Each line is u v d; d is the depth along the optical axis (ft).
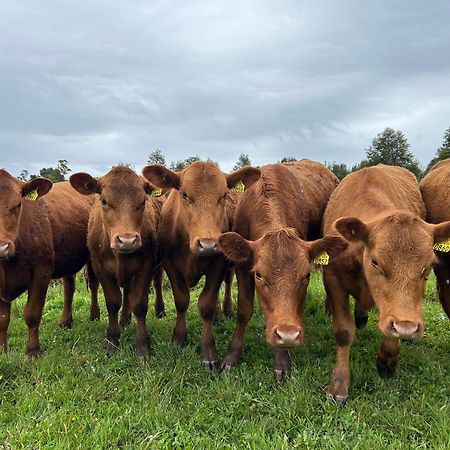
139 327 9.03
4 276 8.66
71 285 11.07
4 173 8.45
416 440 5.80
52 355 8.17
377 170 8.54
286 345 6.23
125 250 8.18
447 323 10.21
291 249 6.71
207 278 8.76
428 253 6.08
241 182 8.75
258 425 6.03
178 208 8.93
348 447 5.60
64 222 10.09
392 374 7.50
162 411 6.26
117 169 8.96
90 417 6.11
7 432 5.77
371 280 6.39
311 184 10.73
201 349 8.63
